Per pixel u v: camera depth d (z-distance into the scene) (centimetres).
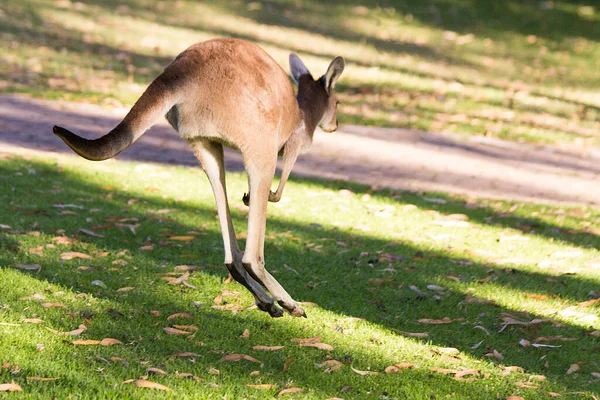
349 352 692
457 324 783
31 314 690
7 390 552
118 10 2414
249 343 691
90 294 752
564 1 3188
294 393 598
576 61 2633
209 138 645
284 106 673
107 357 624
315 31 2567
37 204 1019
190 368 621
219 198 691
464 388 638
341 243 983
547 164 1520
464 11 2977
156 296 775
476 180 1365
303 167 1357
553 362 719
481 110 1903
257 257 682
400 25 2762
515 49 2681
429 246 1007
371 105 1847
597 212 1224
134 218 1002
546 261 973
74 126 1420
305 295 821
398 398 613
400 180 1322
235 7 2681
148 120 598
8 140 1308
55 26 2134
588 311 835
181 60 630
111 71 1850
